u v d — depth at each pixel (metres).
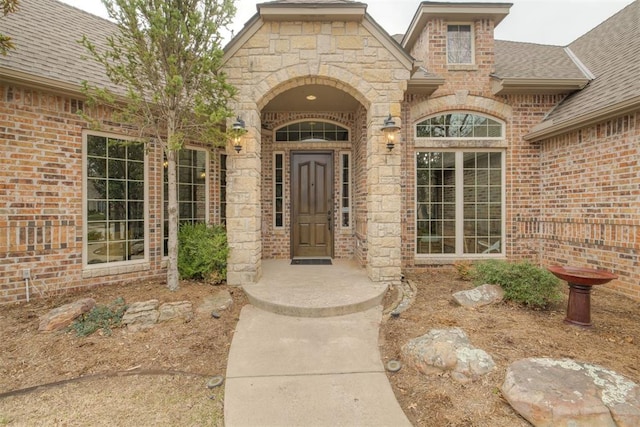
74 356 3.13
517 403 2.26
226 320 3.99
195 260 5.32
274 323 3.99
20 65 4.43
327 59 5.32
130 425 2.34
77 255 4.98
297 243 7.88
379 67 5.37
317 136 7.86
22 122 4.50
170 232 4.82
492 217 6.95
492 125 6.91
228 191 5.29
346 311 4.26
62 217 4.84
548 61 7.54
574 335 3.38
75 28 6.00
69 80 4.80
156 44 4.29
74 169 4.95
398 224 5.41
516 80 6.40
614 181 5.16
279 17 5.20
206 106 4.54
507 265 4.57
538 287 4.09
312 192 7.87
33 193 4.60
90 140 5.15
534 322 3.70
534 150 6.80
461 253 6.94
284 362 3.13
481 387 2.56
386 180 5.39
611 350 3.07
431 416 2.34
